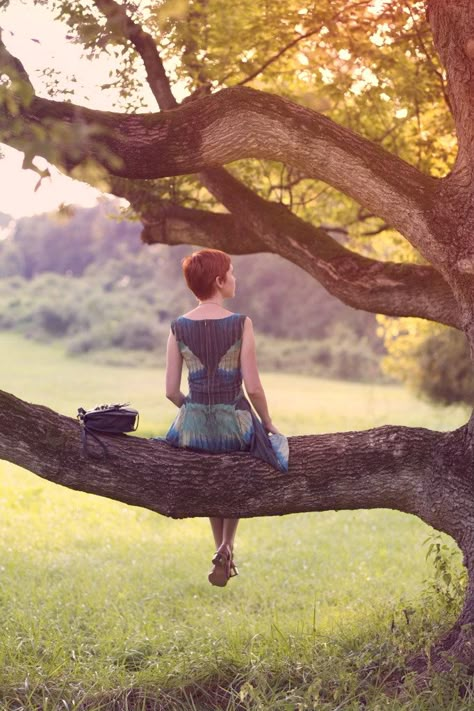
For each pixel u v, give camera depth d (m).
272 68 8.36
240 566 10.05
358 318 63.31
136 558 10.59
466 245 5.25
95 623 7.04
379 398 42.56
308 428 28.31
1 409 4.86
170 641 6.20
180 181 7.83
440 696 4.58
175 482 5.01
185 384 49.16
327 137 5.27
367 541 11.66
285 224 6.91
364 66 8.40
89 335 72.44
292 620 7.22
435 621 5.85
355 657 5.38
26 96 3.93
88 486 4.98
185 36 7.26
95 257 112.19
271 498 5.08
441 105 8.88
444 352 23.77
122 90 7.23
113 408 5.13
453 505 5.09
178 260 76.62
